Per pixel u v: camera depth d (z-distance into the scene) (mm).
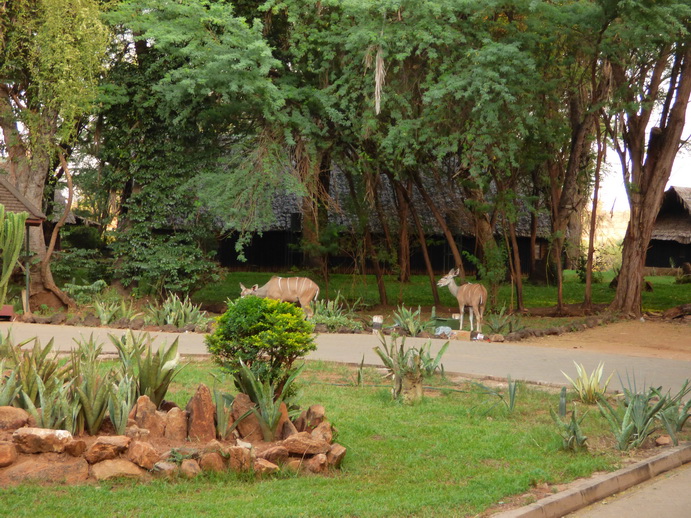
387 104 20188
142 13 21391
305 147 21453
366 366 12344
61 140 21406
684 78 21766
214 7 19734
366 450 7227
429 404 9547
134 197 23484
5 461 5770
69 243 33406
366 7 18688
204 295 28250
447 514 5441
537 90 19938
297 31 20766
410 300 28328
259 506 5359
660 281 42656
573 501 6062
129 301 23156
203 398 6758
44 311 20953
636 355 14711
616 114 22109
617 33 19812
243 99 21188
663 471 7328
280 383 7586
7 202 19516
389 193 33000
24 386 7000
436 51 19969
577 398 10172
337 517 5234
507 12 21266
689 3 19141
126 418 6535
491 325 19078
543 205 29766
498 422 8641
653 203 22703
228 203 20812
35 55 20422
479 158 19625
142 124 23203
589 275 24219
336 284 33094
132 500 5395
